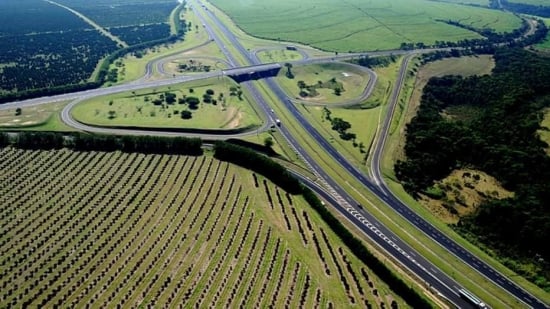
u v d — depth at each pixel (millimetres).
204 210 188500
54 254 162875
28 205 188625
